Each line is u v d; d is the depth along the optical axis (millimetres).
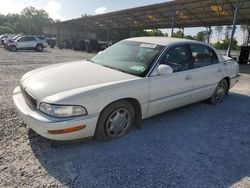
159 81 3455
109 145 3072
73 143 3047
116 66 3658
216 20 21859
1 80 6605
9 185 2215
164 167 2656
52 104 2559
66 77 3090
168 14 21172
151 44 3910
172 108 3957
